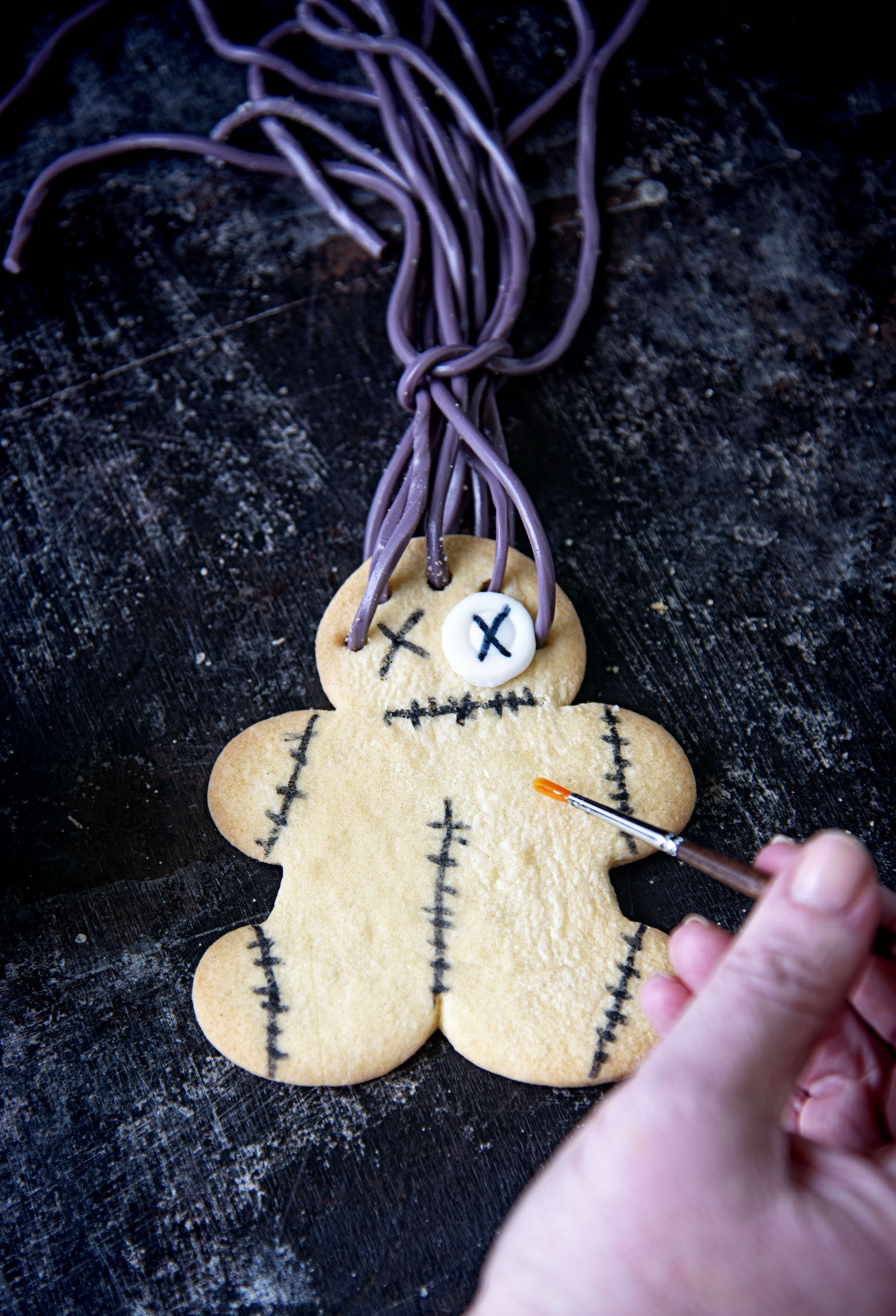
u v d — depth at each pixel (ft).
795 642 1.40
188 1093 1.27
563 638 1.36
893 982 1.19
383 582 1.32
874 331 1.51
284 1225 1.24
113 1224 1.24
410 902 1.29
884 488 1.46
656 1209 1.04
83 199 1.58
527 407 1.48
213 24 1.61
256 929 1.29
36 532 1.45
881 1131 1.18
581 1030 1.25
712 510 1.45
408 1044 1.25
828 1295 1.04
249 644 1.40
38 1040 1.29
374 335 1.51
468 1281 1.22
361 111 1.59
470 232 1.49
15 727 1.38
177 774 1.36
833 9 1.63
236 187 1.58
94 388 1.50
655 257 1.54
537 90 1.60
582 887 1.29
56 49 1.64
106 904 1.32
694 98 1.60
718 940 1.17
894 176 1.57
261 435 1.47
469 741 1.33
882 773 1.36
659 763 1.33
